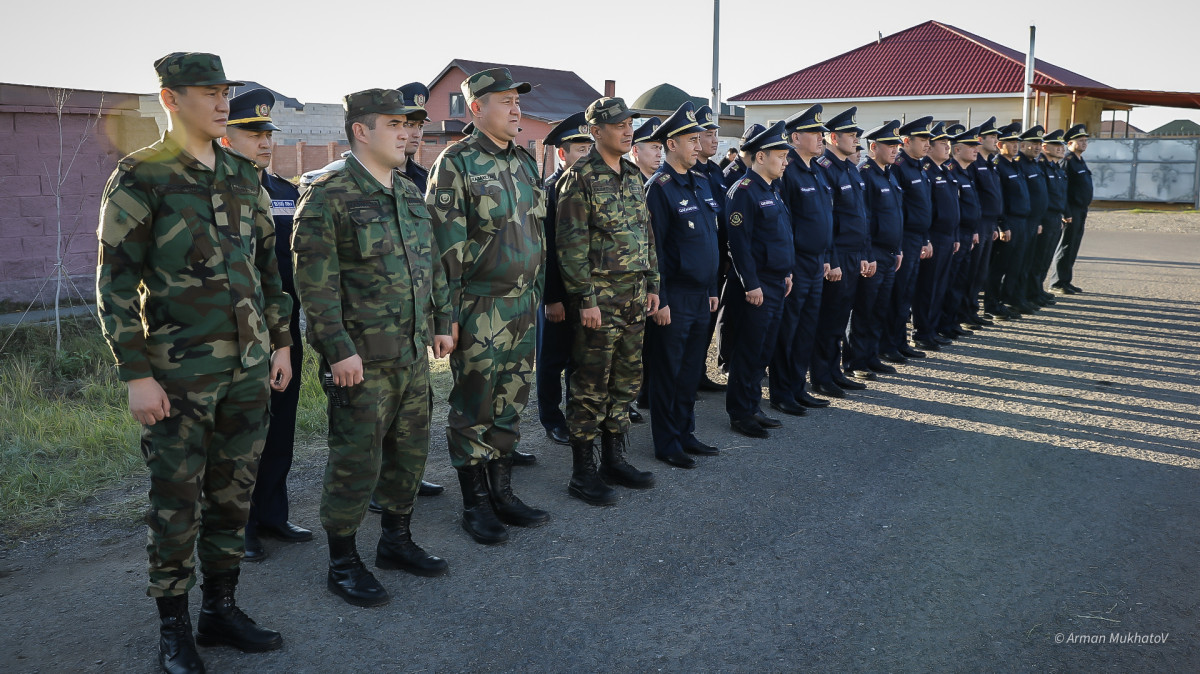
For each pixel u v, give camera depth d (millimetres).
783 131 5273
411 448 3463
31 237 7945
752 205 5234
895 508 4273
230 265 2729
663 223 4703
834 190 6145
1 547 3723
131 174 2561
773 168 5289
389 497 3543
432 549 3805
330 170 3199
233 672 2850
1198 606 3322
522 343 3977
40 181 7973
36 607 3230
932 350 7969
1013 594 3408
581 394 4344
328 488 3289
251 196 2857
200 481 2746
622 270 4266
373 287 3193
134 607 3250
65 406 5719
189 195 2646
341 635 3084
